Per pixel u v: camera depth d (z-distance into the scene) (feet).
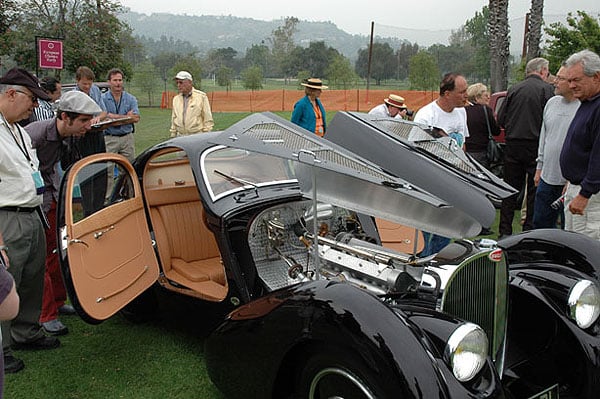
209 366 10.06
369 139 10.16
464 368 7.54
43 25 56.44
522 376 9.73
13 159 11.00
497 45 44.09
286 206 12.01
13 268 11.23
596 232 14.12
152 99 118.21
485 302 9.41
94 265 10.84
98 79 58.39
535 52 45.98
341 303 7.97
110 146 23.84
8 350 11.62
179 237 13.84
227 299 11.71
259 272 11.69
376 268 10.40
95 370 11.87
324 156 9.46
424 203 9.04
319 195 10.07
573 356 9.75
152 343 13.16
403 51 97.96
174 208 13.97
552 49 43.83
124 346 13.01
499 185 9.71
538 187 17.60
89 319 10.54
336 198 9.90
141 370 11.89
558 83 16.14
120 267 11.59
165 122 70.64
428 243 13.88
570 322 9.77
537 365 9.91
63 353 12.65
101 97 23.70
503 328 9.76
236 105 98.53
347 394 7.92
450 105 16.53
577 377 9.68
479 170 10.16
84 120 12.62
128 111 24.21
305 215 11.89
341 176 9.50
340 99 88.38
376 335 7.44
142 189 13.50
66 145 14.12
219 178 12.13
